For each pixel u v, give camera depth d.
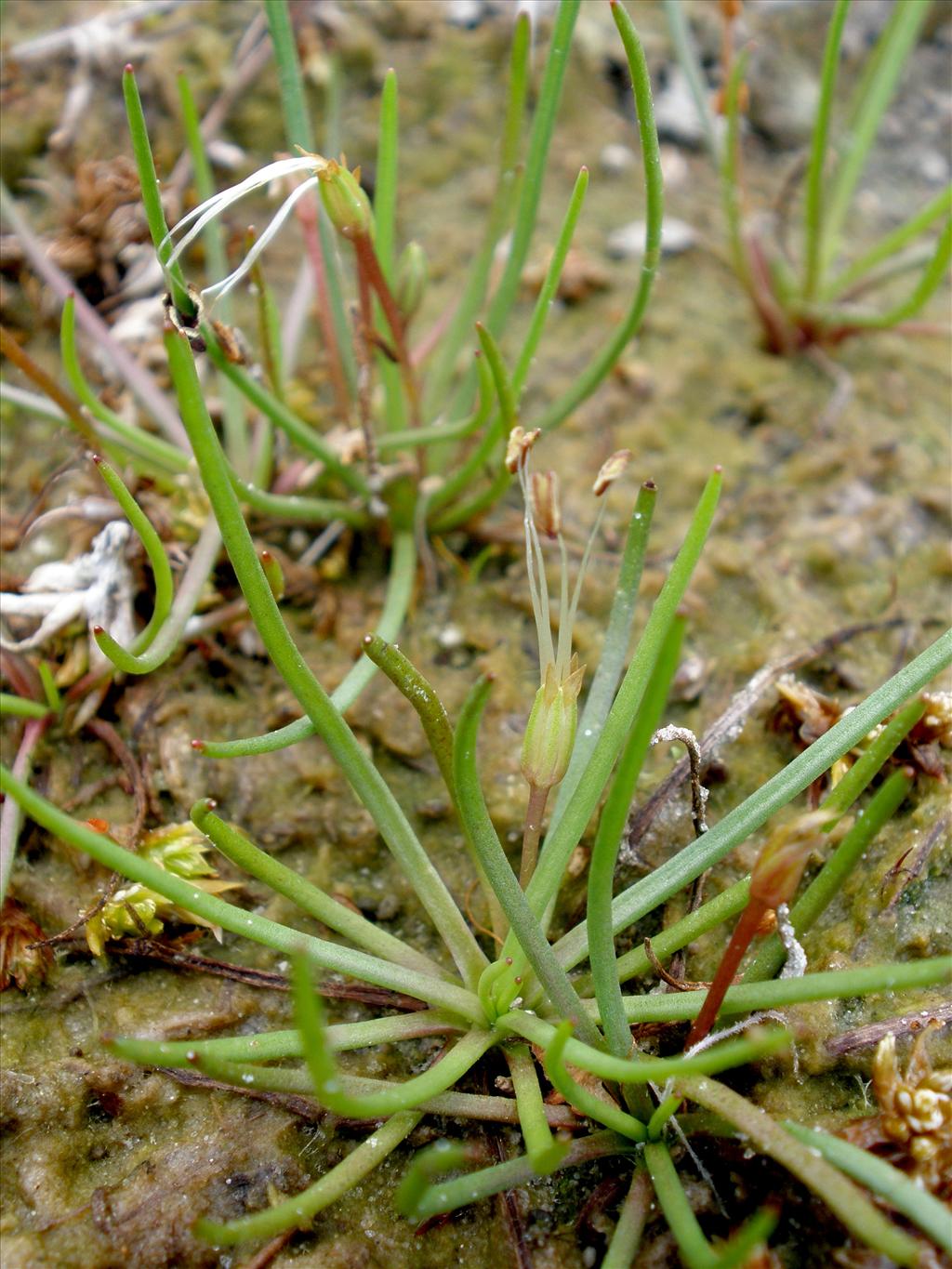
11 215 0.10
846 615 0.10
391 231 0.10
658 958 0.08
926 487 0.11
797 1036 0.08
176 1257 0.08
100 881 0.09
